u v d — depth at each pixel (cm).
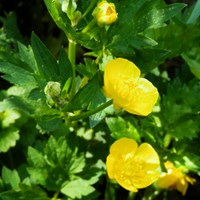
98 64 20
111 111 19
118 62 18
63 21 18
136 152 20
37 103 19
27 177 23
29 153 21
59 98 18
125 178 20
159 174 20
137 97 18
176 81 23
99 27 19
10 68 19
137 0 19
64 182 22
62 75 18
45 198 22
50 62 18
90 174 22
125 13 19
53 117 19
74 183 22
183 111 23
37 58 18
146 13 19
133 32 19
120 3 19
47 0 18
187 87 23
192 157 23
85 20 19
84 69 20
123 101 18
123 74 19
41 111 18
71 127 23
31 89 19
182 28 23
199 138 23
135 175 20
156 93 19
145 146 20
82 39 19
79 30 19
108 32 19
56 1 18
